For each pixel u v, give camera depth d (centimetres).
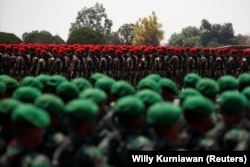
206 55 4159
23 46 4019
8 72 3912
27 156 785
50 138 948
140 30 14125
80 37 8425
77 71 3891
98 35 8538
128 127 960
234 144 976
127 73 3994
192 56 4134
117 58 3966
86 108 870
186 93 1288
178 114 895
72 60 3894
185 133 1003
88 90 1173
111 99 1375
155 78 1625
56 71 3884
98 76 1770
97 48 3991
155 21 14100
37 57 3875
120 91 1241
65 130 1030
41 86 1502
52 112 988
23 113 803
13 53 3903
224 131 995
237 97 1019
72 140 862
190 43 16712
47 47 4150
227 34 17438
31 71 3881
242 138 974
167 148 906
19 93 1158
